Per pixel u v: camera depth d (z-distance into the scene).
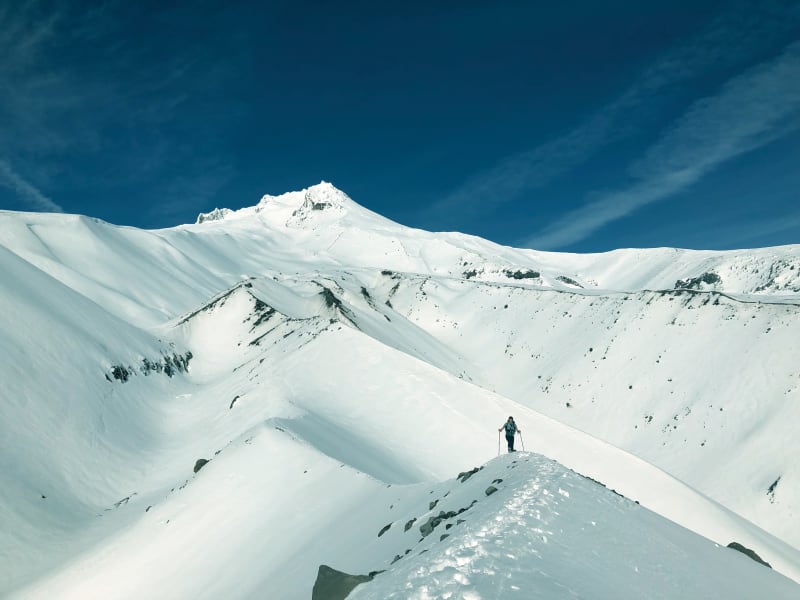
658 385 80.88
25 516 38.00
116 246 156.62
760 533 34.34
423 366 53.06
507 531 10.98
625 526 13.23
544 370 103.19
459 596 8.21
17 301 56.69
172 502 30.31
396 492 22.34
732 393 71.25
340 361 56.56
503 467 17.67
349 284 153.12
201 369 81.69
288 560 20.48
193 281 170.62
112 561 27.34
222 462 31.17
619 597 9.34
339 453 32.72
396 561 12.80
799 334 72.81
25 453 43.03
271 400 51.47
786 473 56.25
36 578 32.41
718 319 85.75
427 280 168.62
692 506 33.28
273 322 89.62
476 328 137.12
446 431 43.25
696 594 11.00
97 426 50.97
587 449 39.38
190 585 22.81
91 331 64.56
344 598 10.42
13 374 48.06
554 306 125.00
